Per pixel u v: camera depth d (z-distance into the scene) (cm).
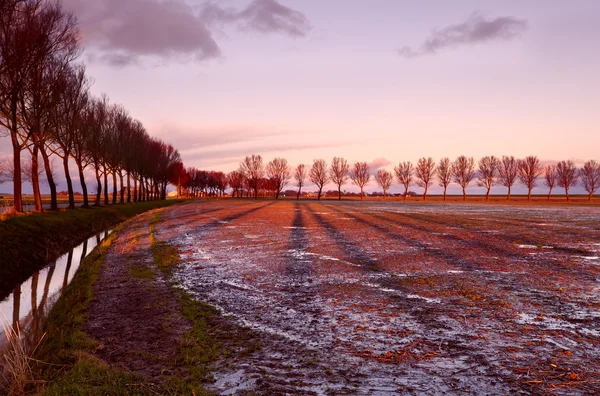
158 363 669
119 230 3008
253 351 721
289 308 988
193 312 949
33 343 823
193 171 16638
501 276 1320
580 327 831
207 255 1764
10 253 1625
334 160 14225
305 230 2738
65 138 3759
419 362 670
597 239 2178
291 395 559
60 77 2869
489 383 589
